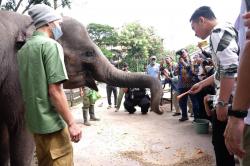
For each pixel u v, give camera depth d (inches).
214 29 129.3
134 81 175.9
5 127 157.2
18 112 147.5
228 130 77.8
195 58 344.5
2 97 147.0
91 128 348.2
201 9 148.4
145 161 232.1
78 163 229.3
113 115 432.1
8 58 145.6
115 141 289.3
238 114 75.0
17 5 299.3
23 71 121.7
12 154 149.7
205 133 303.6
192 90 163.3
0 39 144.4
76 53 174.1
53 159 118.5
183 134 306.0
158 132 319.0
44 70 117.8
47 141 119.9
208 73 281.3
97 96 387.2
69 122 116.4
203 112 309.4
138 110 474.0
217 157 157.5
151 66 474.0
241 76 71.9
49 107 118.7
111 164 226.8
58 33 129.2
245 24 70.7
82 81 178.5
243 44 78.8
